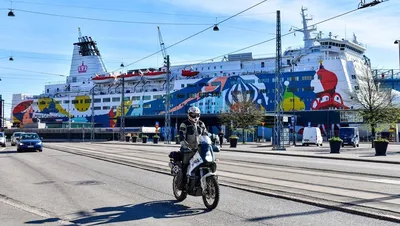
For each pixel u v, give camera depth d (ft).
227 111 243.60
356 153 101.35
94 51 344.90
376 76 180.96
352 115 231.91
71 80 352.90
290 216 24.95
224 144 184.03
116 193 34.30
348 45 265.95
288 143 170.50
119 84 321.73
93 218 24.73
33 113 358.84
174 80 293.84
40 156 86.33
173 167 29.89
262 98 256.32
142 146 148.15
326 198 30.81
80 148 128.26
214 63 288.30
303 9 272.51
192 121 28.48
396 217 23.59
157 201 30.45
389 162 68.90
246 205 28.68
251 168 57.00
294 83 250.57
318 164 64.59
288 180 42.65
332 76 242.17
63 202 30.17
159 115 285.02
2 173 51.08
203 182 26.89
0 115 339.77
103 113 320.50
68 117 337.72
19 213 26.40
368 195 32.40
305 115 244.63
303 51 268.21
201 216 25.04
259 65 276.00
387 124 150.10
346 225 22.54
